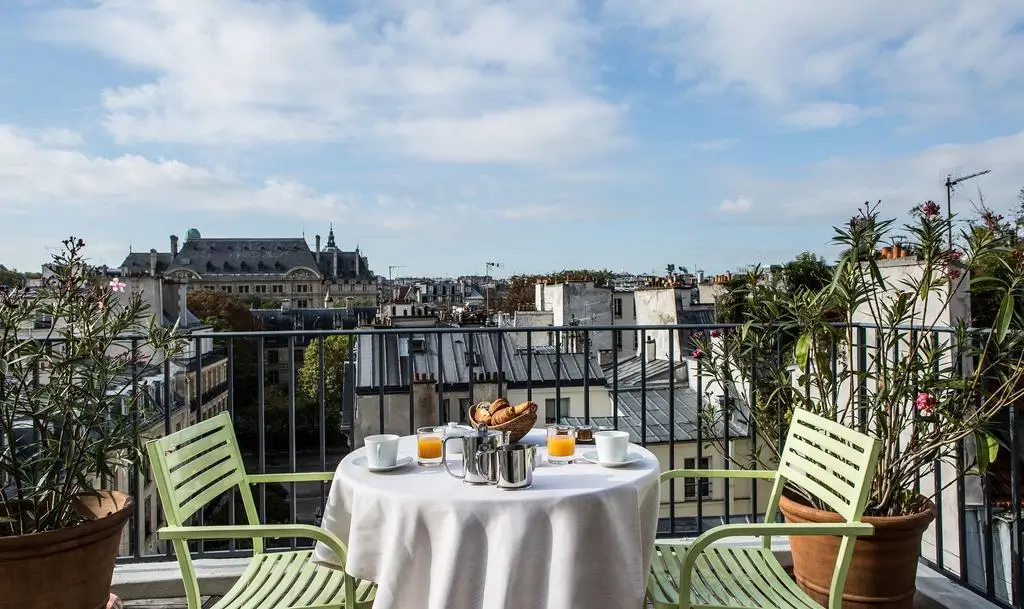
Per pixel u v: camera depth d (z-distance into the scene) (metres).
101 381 2.52
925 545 4.89
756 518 3.40
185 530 1.95
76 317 2.54
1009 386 2.71
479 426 2.40
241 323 51.50
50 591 2.36
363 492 1.96
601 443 2.17
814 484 2.34
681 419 11.44
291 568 2.34
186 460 2.21
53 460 2.45
